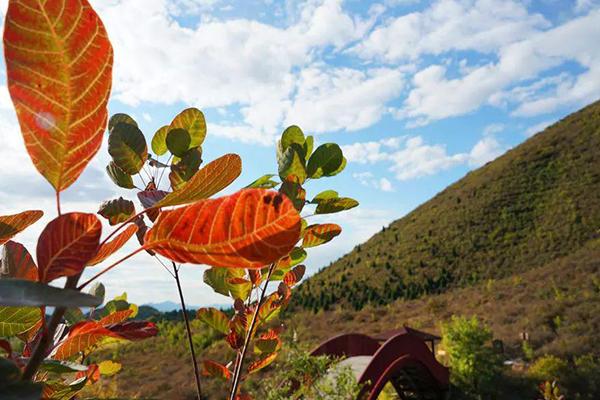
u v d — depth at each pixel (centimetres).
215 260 55
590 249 4309
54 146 53
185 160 124
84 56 50
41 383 41
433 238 6800
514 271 5231
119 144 112
